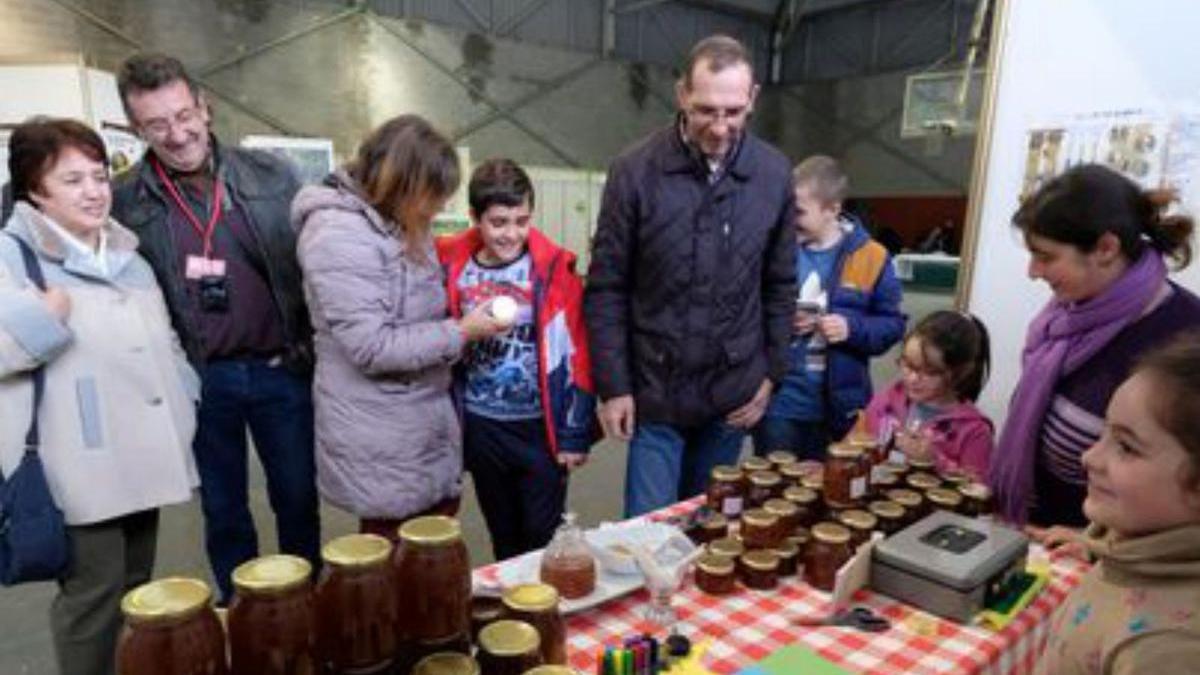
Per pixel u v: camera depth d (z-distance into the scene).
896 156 9.26
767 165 1.66
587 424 1.86
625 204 1.64
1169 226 1.25
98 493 1.44
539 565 1.15
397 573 0.75
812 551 1.16
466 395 1.82
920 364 1.66
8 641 2.13
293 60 6.54
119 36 5.59
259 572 0.69
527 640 0.77
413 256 1.54
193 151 1.70
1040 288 1.84
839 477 1.28
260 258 1.82
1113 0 1.67
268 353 1.88
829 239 2.15
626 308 1.72
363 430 1.55
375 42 6.97
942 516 1.25
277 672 0.66
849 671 0.92
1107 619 0.74
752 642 1.01
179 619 0.62
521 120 8.09
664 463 1.72
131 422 1.49
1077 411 1.31
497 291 1.77
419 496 1.61
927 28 8.80
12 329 1.31
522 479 1.87
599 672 0.91
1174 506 0.68
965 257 1.99
